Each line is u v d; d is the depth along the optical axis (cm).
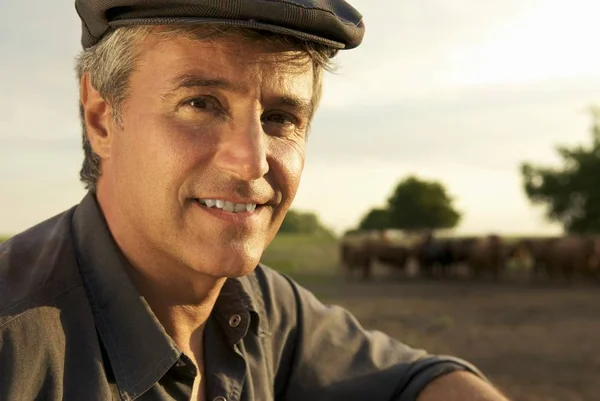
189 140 102
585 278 2220
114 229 113
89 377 99
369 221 8506
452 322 1183
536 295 1709
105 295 108
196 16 99
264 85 104
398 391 139
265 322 133
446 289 1919
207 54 101
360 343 146
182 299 117
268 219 111
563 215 4016
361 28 118
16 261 104
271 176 110
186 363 111
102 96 111
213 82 101
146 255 112
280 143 111
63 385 97
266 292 139
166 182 103
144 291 114
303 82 111
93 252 111
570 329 1095
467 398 133
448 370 139
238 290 126
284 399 138
